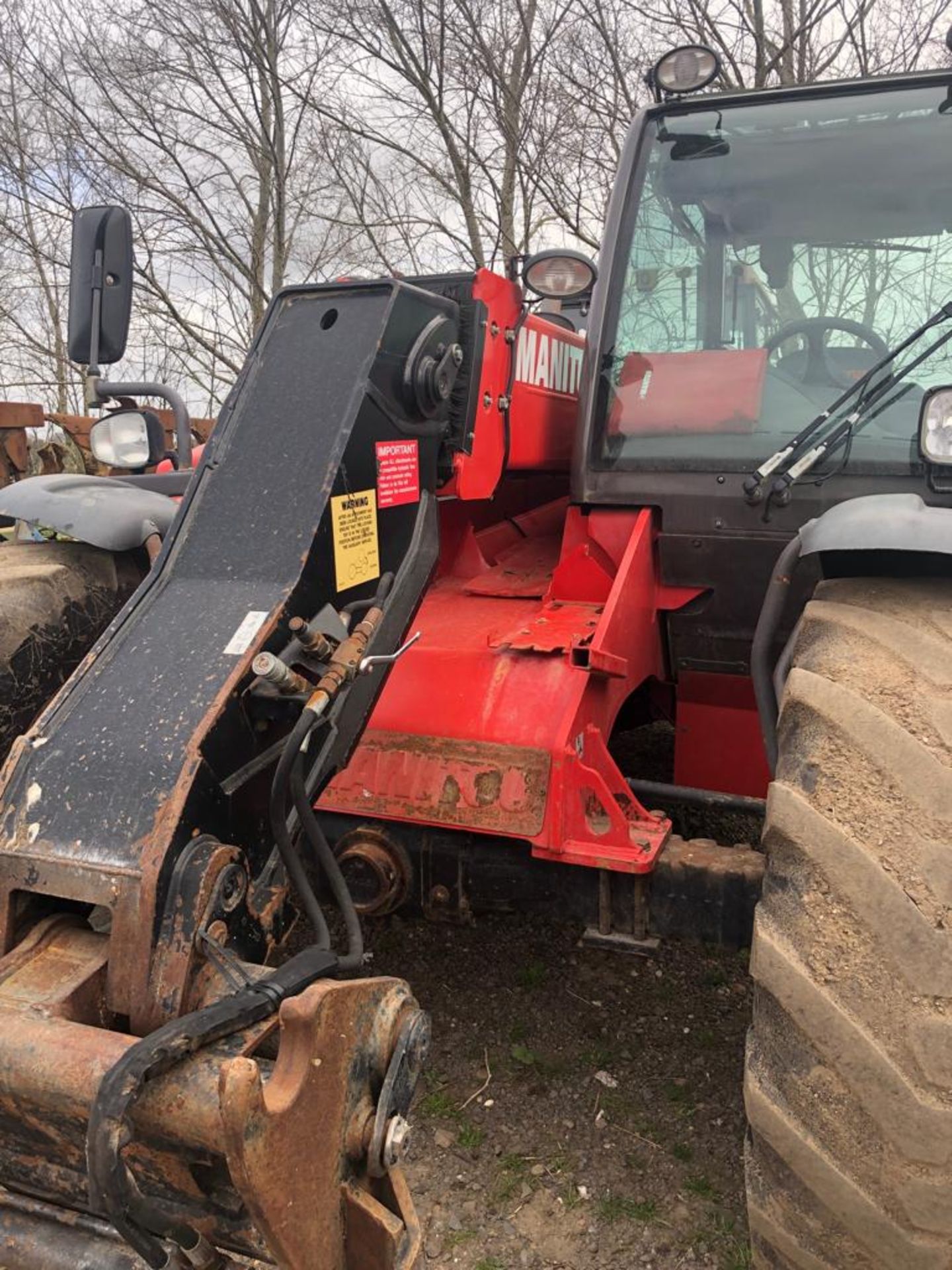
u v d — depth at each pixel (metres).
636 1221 1.99
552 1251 1.94
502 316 2.49
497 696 2.12
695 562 2.46
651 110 2.61
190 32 10.23
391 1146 1.22
